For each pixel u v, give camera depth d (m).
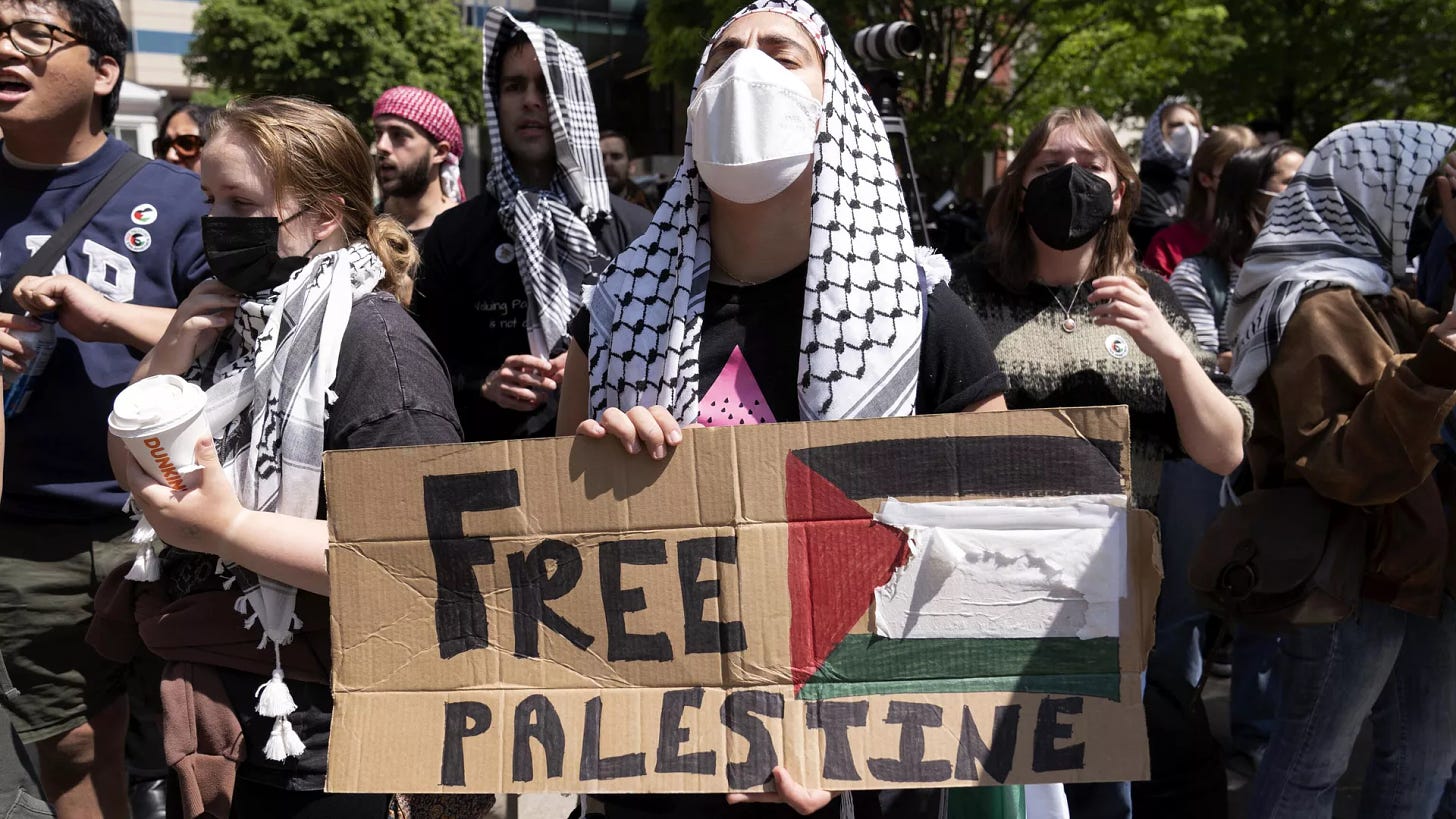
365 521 1.59
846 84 1.75
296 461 1.73
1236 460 2.32
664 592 1.55
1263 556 2.42
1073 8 11.75
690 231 1.75
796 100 1.65
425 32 22.28
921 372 1.71
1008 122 12.48
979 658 1.51
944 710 1.51
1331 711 2.47
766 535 1.54
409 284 2.04
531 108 3.42
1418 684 2.52
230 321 1.88
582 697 1.56
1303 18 15.06
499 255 3.35
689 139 1.77
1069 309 2.56
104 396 2.54
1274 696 3.73
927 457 1.52
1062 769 1.48
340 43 20.77
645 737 1.54
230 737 1.77
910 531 1.51
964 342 1.73
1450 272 2.92
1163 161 6.08
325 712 1.79
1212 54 13.06
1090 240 2.54
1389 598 2.38
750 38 1.73
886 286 1.67
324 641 1.79
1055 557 1.50
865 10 11.06
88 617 2.57
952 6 11.40
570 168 3.46
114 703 2.67
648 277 1.79
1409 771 2.56
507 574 1.57
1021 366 2.51
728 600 1.54
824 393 1.63
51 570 2.52
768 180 1.64
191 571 1.85
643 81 22.62
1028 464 1.50
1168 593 3.44
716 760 1.53
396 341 1.81
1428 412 2.10
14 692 2.51
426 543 1.58
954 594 1.51
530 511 1.57
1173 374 2.26
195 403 1.61
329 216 1.90
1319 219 2.58
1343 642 2.43
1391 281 2.59
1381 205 2.52
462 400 3.34
